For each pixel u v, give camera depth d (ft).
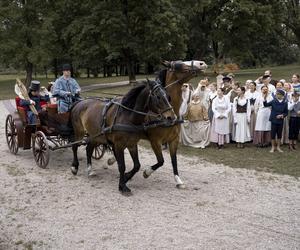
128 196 26.96
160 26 105.29
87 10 118.32
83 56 122.01
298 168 33.30
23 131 35.47
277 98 38.96
